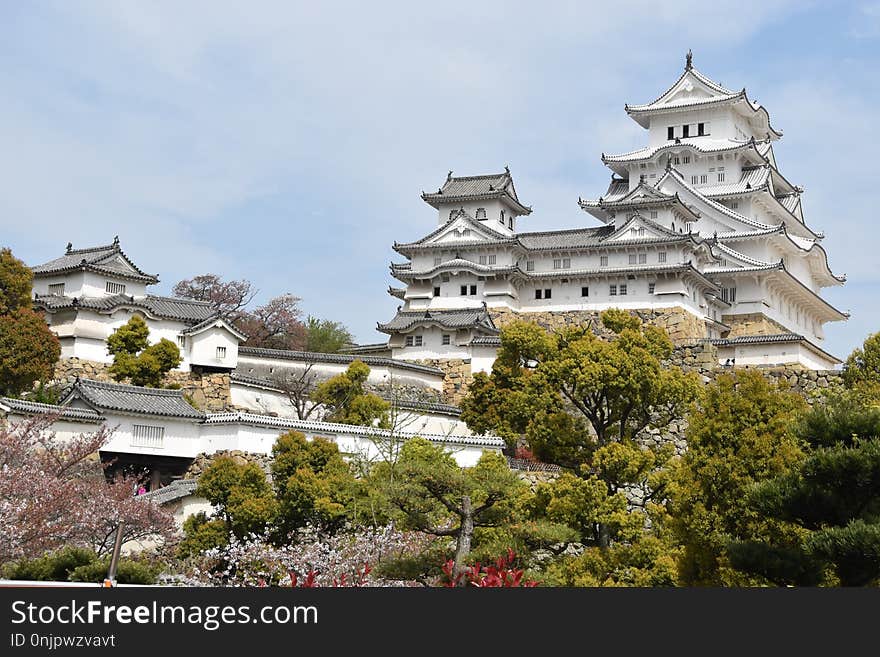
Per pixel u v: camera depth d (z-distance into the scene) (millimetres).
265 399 67438
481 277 94500
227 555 40188
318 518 42062
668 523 36844
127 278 74250
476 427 58969
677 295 89750
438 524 39188
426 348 82938
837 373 58281
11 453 41406
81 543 39156
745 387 36344
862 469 27406
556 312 93438
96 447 44625
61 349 65938
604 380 48969
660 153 109812
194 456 52656
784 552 29516
